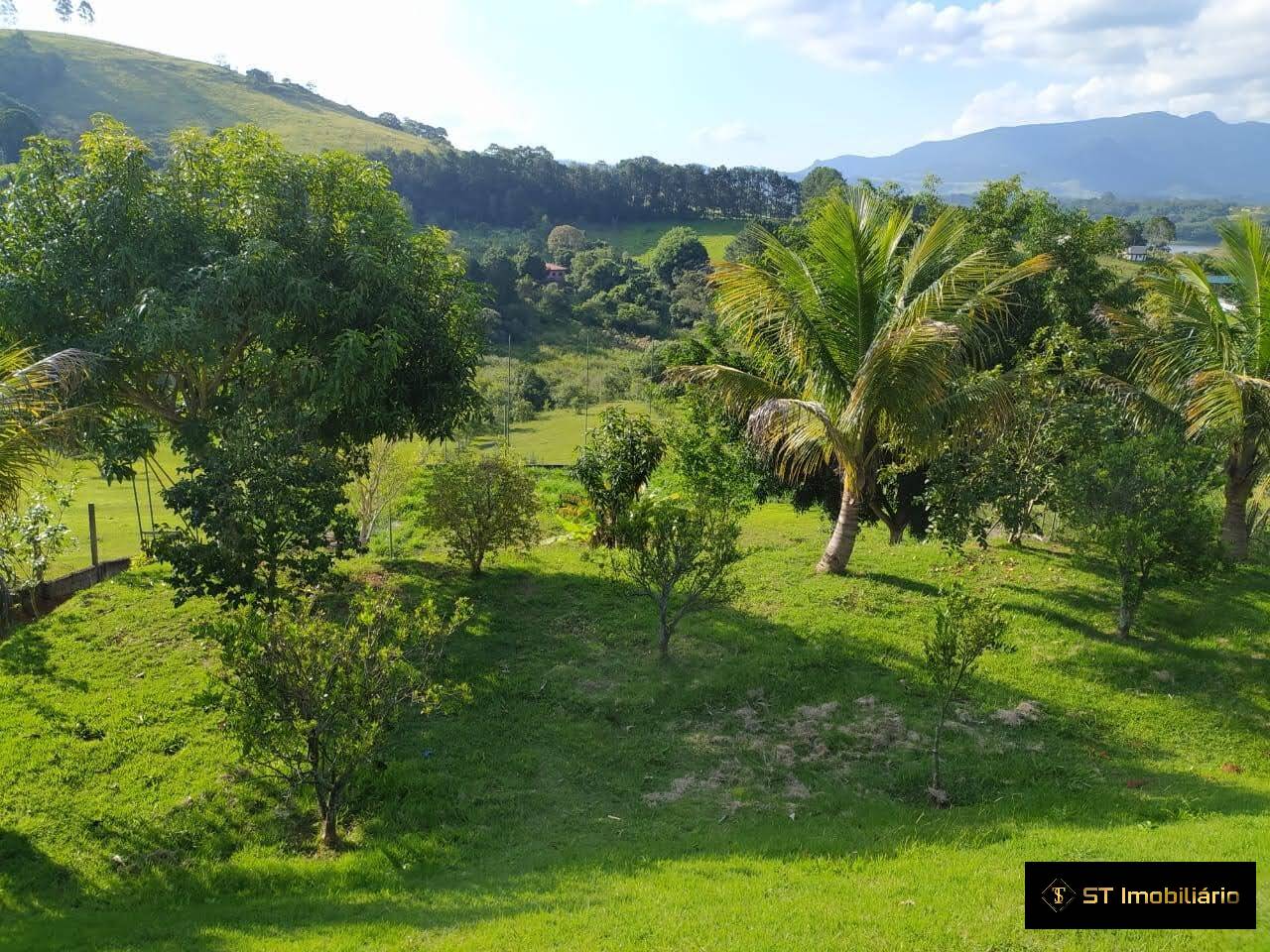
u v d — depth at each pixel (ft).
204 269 40.70
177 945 20.44
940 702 35.42
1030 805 28.71
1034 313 66.44
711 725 34.12
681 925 19.58
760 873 23.49
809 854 24.90
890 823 27.53
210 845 26.55
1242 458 49.70
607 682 36.73
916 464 50.08
